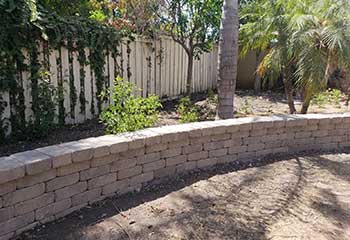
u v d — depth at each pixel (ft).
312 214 9.16
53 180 8.05
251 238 7.88
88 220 8.38
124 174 9.83
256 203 9.69
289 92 19.06
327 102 25.84
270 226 8.46
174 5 23.09
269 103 27.76
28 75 14.01
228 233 8.05
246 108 24.20
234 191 10.48
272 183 11.19
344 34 15.55
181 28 23.98
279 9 17.62
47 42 14.55
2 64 12.84
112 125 12.23
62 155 8.05
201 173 11.86
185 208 9.23
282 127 14.12
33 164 7.44
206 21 23.79
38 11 14.30
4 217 7.14
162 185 10.74
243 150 13.28
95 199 9.16
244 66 37.99
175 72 26.04
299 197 10.19
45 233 7.69
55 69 15.24
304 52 16.25
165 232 8.00
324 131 15.23
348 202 9.96
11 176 7.04
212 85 33.60
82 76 16.66
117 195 9.73
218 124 12.59
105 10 22.48
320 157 14.23
